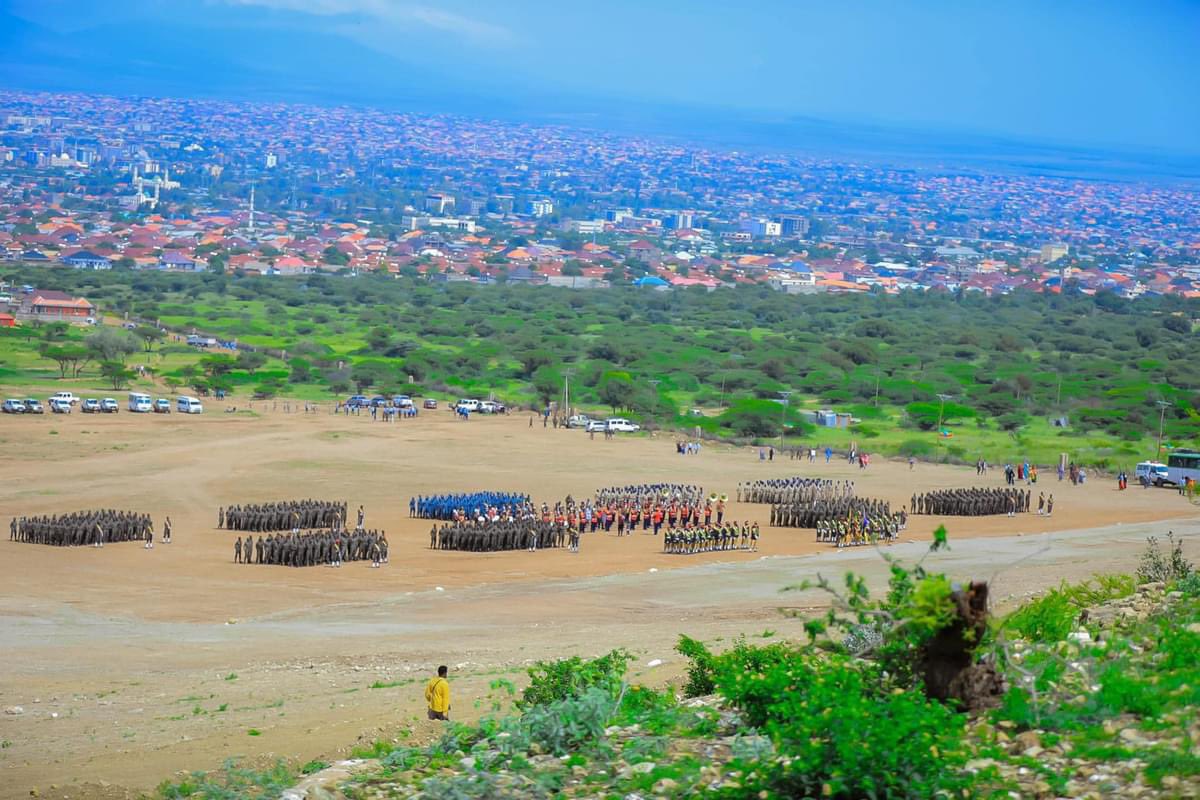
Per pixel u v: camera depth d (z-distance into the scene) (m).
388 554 90.00
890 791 19.38
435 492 126.81
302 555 85.38
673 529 97.62
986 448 180.00
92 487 121.62
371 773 25.94
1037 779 20.19
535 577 81.62
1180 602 33.81
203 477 130.12
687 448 166.88
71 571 80.81
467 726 29.75
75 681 48.94
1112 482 150.12
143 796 30.00
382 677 47.53
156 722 40.28
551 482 136.88
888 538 100.38
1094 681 24.36
